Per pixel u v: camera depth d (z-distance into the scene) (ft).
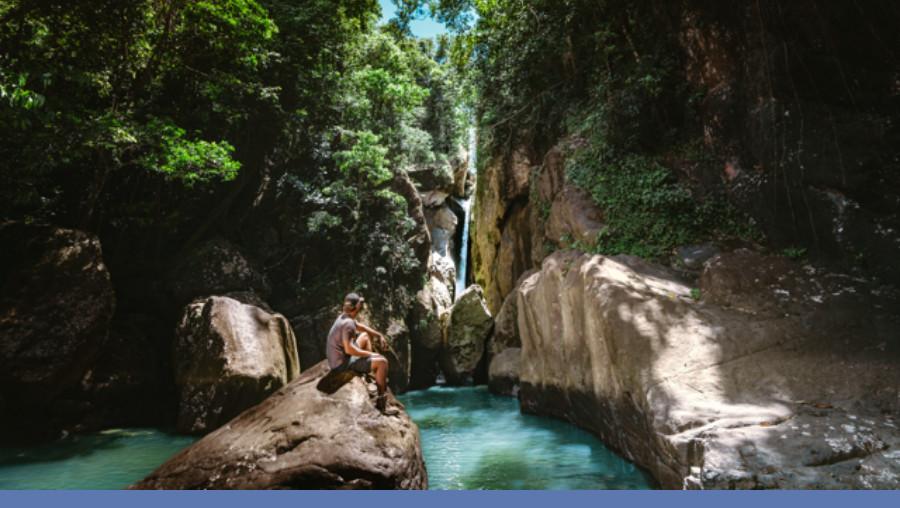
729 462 15.38
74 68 35.58
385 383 18.01
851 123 30.66
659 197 37.47
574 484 22.36
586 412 32.58
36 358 33.76
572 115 51.11
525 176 60.64
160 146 38.27
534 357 42.52
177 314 47.21
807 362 20.85
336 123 61.72
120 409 40.32
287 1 55.11
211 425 35.91
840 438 15.69
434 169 84.38
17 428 33.96
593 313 29.14
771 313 24.86
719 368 21.83
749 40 36.47
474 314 68.13
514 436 33.65
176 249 51.70
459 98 67.77
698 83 40.65
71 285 36.19
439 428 37.63
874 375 19.16
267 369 38.27
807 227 31.37
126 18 39.14
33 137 32.73
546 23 48.34
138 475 26.14
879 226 28.19
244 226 56.95
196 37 45.06
